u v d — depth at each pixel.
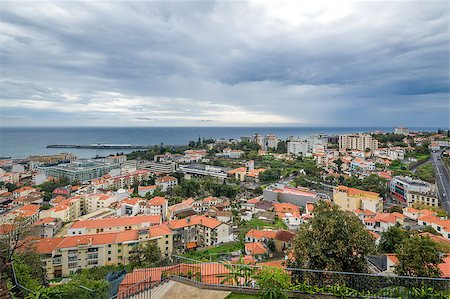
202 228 52.53
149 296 11.41
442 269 17.53
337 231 13.27
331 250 12.94
